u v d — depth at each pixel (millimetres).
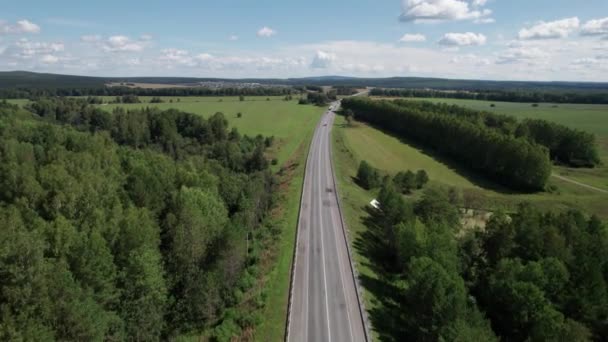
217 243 60688
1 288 39656
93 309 43156
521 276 55875
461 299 46875
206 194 75500
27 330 36531
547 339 45906
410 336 50250
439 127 167875
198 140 172250
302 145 164875
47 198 68938
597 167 146625
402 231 67438
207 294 52219
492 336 45250
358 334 48938
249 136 176250
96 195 68625
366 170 120938
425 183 124000
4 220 50125
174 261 58844
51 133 117438
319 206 92500
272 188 108312
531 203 110125
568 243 67562
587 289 53812
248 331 49062
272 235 76312
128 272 50875
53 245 49469
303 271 62875
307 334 48562
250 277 60875
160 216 76062
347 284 59656
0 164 81750
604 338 52438
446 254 61062
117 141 165375
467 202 111250
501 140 130125
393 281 63969
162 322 51750
